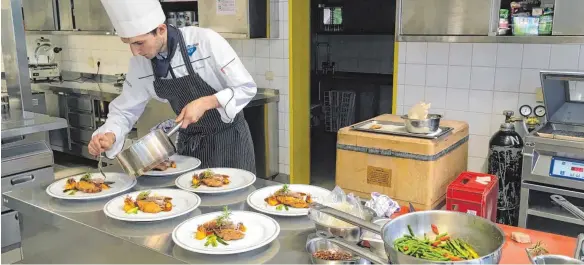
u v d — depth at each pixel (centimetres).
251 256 134
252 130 410
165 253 136
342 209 147
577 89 249
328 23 559
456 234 127
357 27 554
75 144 520
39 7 523
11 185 310
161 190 180
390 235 120
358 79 536
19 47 338
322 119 603
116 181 195
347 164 238
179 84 218
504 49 306
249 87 213
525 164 251
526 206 256
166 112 420
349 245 118
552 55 291
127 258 147
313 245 132
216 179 187
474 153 329
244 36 378
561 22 240
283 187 177
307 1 412
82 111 500
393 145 222
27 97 351
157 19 194
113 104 226
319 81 580
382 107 563
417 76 341
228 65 210
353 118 578
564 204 139
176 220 159
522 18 254
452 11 266
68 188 182
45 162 329
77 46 568
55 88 512
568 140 237
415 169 217
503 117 314
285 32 403
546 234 153
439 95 335
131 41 193
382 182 228
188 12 425
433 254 115
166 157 186
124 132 223
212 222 147
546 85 247
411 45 339
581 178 236
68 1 493
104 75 548
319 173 493
